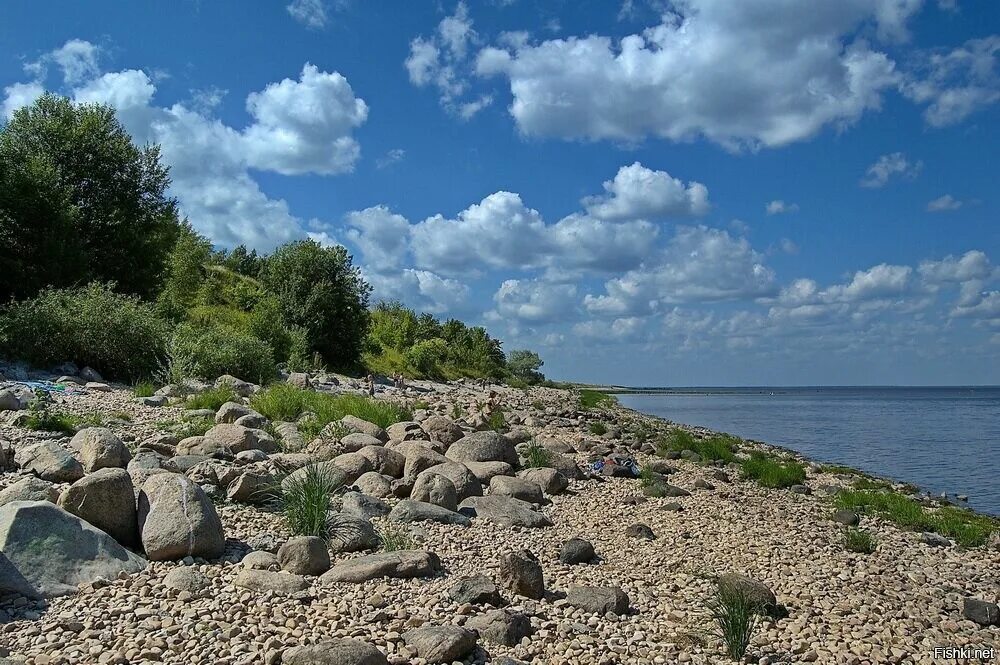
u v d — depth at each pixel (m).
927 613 8.34
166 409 17.44
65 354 23.67
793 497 15.55
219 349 26.83
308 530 8.59
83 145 33.91
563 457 15.51
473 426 19.91
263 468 10.97
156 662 5.38
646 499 13.38
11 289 28.31
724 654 6.46
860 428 47.00
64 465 9.46
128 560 7.16
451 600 7.07
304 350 40.56
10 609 6.11
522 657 6.08
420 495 10.73
